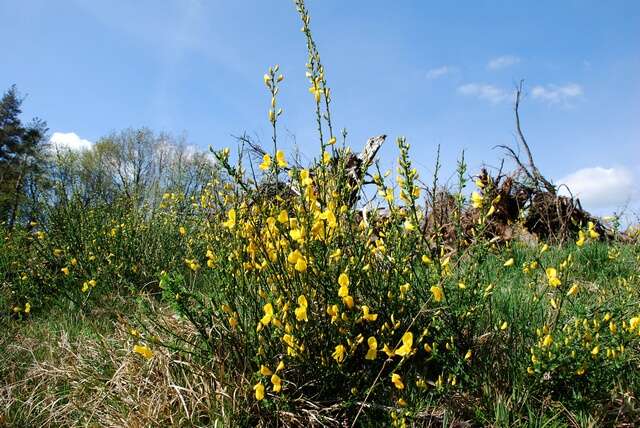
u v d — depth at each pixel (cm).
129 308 433
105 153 2333
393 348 260
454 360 249
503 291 350
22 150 2488
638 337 230
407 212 279
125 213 643
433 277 270
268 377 247
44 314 461
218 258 274
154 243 576
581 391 233
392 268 267
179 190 683
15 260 552
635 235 576
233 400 242
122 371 283
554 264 405
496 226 626
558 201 636
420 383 231
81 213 583
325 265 247
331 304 246
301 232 232
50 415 264
